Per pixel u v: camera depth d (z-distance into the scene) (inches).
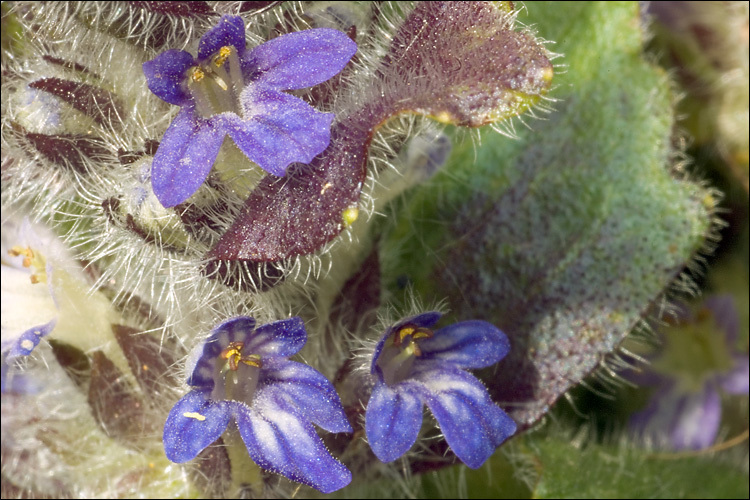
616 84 5.4
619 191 5.3
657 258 5.2
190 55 4.5
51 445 5.3
